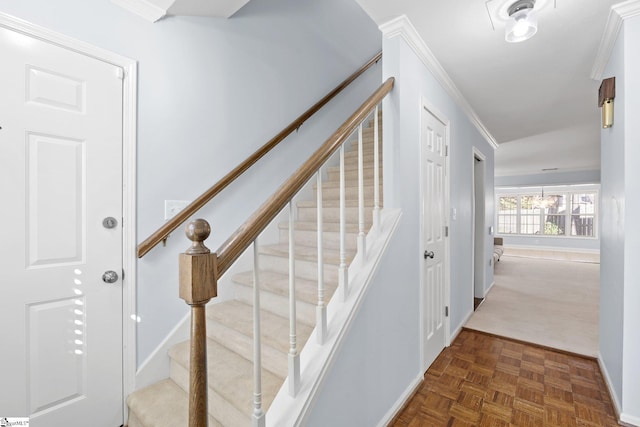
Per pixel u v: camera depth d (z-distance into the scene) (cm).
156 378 170
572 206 910
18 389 130
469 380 208
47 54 135
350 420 135
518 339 274
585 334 284
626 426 161
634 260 159
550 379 209
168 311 177
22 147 130
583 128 391
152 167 170
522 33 165
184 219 174
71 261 144
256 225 93
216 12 193
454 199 283
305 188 273
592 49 203
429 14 171
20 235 130
